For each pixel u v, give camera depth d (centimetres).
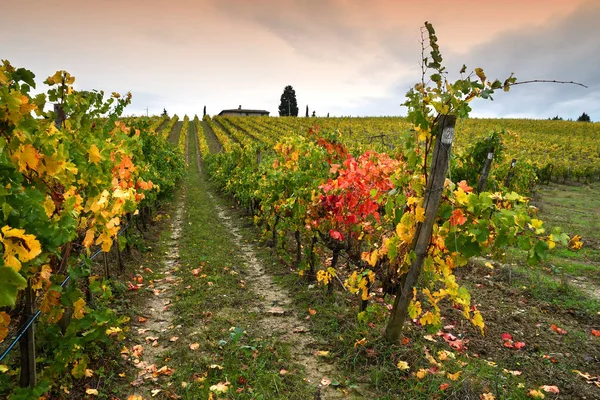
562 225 957
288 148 679
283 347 360
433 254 323
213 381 306
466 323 413
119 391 291
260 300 486
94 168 294
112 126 511
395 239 319
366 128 4291
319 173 541
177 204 1408
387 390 297
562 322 428
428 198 309
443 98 278
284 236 660
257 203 961
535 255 280
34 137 216
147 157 927
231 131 4559
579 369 333
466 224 301
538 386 306
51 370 261
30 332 235
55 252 213
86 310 290
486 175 651
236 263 641
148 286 531
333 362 339
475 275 575
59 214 241
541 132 4131
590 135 3931
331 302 461
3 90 186
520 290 514
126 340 369
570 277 580
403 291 330
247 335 382
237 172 1298
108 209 321
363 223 428
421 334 379
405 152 342
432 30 271
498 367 329
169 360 338
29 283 224
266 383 304
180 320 416
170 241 828
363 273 365
